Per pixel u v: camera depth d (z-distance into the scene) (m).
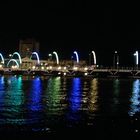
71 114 62.62
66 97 94.06
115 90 121.25
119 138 44.75
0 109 67.81
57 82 165.38
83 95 100.81
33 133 46.69
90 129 49.12
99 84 155.88
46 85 141.50
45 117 58.91
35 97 92.25
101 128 49.75
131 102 84.75
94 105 76.94
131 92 113.88
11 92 106.06
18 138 44.38
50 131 47.84
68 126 51.09
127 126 51.22
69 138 44.56
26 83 151.62
